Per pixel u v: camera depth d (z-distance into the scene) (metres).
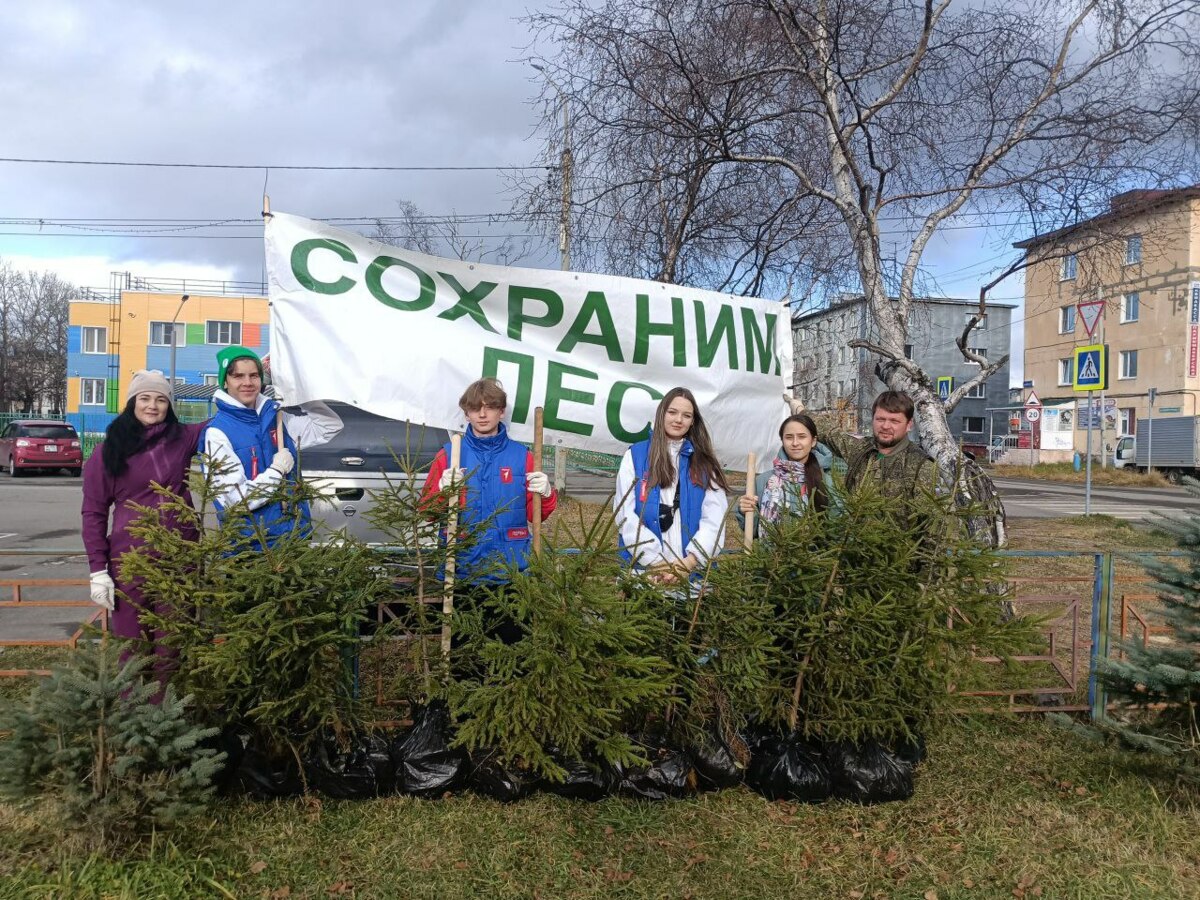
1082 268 7.42
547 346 4.20
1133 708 4.19
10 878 2.57
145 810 2.69
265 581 2.86
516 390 3.99
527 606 2.96
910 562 3.36
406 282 3.89
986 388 43.59
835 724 3.29
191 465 3.37
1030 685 4.49
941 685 3.29
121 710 2.64
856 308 10.35
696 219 9.03
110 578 3.15
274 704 2.84
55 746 2.60
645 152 8.21
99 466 3.20
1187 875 2.89
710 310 4.55
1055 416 34.72
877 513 3.38
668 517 3.50
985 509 3.47
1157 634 4.64
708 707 3.33
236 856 2.76
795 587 3.30
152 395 3.24
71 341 38.84
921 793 3.42
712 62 7.35
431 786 3.14
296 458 3.54
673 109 7.62
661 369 4.43
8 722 2.59
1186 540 3.52
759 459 4.83
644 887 2.72
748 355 4.70
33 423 23.23
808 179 7.35
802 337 13.02
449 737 3.21
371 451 5.34
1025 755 3.86
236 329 39.22
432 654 3.21
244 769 3.10
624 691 2.91
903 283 6.87
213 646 2.87
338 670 3.03
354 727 3.15
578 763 3.20
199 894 2.57
